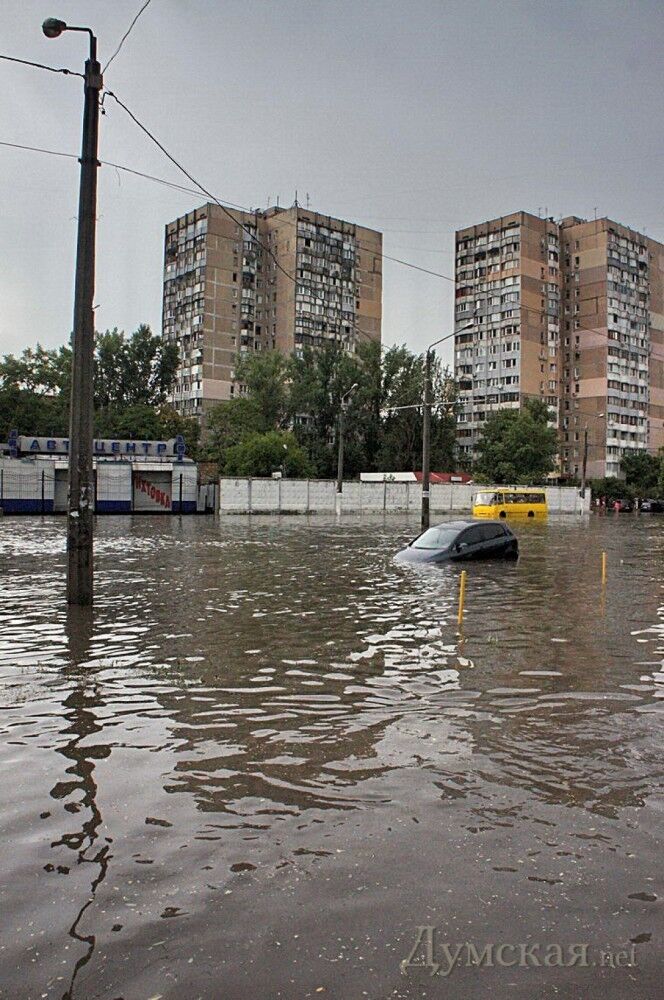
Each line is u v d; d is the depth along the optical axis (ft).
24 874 11.72
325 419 258.98
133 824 13.47
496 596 43.45
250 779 15.65
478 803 14.44
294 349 306.14
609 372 317.83
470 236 327.88
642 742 18.06
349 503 177.27
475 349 325.83
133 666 25.66
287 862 12.12
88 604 37.63
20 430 214.48
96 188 36.60
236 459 199.62
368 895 11.14
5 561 60.54
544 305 319.47
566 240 330.13
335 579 50.44
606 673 25.04
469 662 26.61
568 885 11.43
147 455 174.60
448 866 12.00
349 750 17.44
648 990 9.16
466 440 326.65
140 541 85.30
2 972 9.40
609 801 14.57
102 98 36.86
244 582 48.49
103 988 9.11
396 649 28.73
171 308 318.86
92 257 36.32
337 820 13.69
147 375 259.80
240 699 21.71
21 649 28.19
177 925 10.38
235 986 9.14
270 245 317.83
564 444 327.88
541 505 177.37
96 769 16.17
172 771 16.08
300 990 9.08
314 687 23.09
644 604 40.68
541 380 318.24
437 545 63.10
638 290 329.93
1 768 16.17
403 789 15.12
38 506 158.81
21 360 233.55
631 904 10.93
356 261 324.39
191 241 309.83
